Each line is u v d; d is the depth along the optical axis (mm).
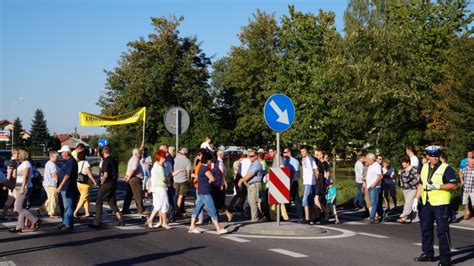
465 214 15922
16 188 14031
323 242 11156
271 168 12711
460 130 24812
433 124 26797
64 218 12773
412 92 26078
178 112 17828
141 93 50562
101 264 8766
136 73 51875
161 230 12938
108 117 21703
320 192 14703
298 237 11844
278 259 9227
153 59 52812
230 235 12078
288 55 33281
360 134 29969
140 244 10797
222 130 52219
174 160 16094
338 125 30094
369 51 27953
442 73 29000
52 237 11742
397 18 30359
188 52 52812
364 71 27125
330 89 30125
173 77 52000
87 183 15539
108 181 13469
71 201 12805
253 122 53062
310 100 30266
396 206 18406
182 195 15680
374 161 15062
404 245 10883
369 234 12500
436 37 31375
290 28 33219
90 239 11461
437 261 9203
